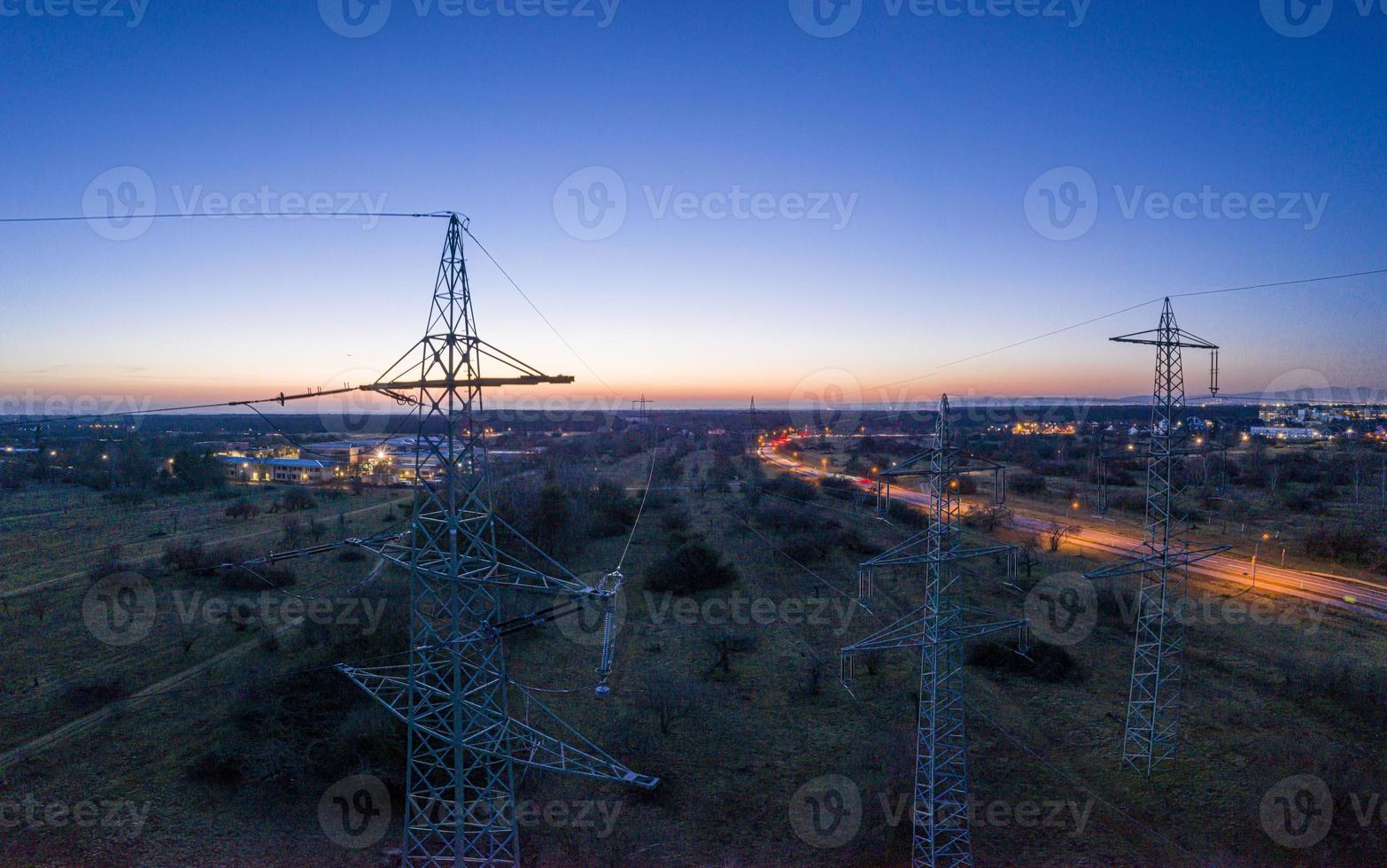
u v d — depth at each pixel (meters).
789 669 35.53
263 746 24.98
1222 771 25.97
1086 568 52.84
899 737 26.89
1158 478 28.67
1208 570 51.84
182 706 29.83
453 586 19.14
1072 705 31.45
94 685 30.92
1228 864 21.28
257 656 34.25
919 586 49.47
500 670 21.06
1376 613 42.22
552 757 26.78
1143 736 28.02
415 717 21.91
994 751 27.78
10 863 20.55
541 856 21.75
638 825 23.28
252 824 22.59
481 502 22.52
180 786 24.34
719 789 25.27
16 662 34.25
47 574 49.66
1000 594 47.03
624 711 30.98
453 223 19.00
